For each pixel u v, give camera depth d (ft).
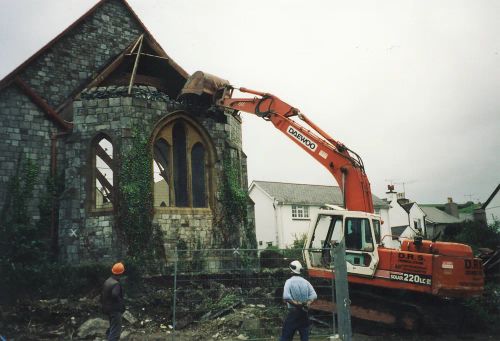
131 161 49.96
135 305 42.29
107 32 69.77
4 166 52.37
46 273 44.47
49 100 63.31
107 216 49.34
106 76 57.57
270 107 50.11
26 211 51.90
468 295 38.47
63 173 54.39
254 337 35.86
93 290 44.57
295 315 27.89
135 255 48.11
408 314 38.73
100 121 51.16
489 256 55.77
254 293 40.50
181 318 40.24
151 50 60.75
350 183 44.14
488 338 38.04
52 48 64.64
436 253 40.88
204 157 55.93
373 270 40.09
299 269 28.73
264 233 142.92
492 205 134.10
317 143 46.52
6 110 53.42
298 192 151.23
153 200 50.78
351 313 40.55
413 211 177.99
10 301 42.47
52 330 38.32
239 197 56.24
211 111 56.65
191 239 52.21
